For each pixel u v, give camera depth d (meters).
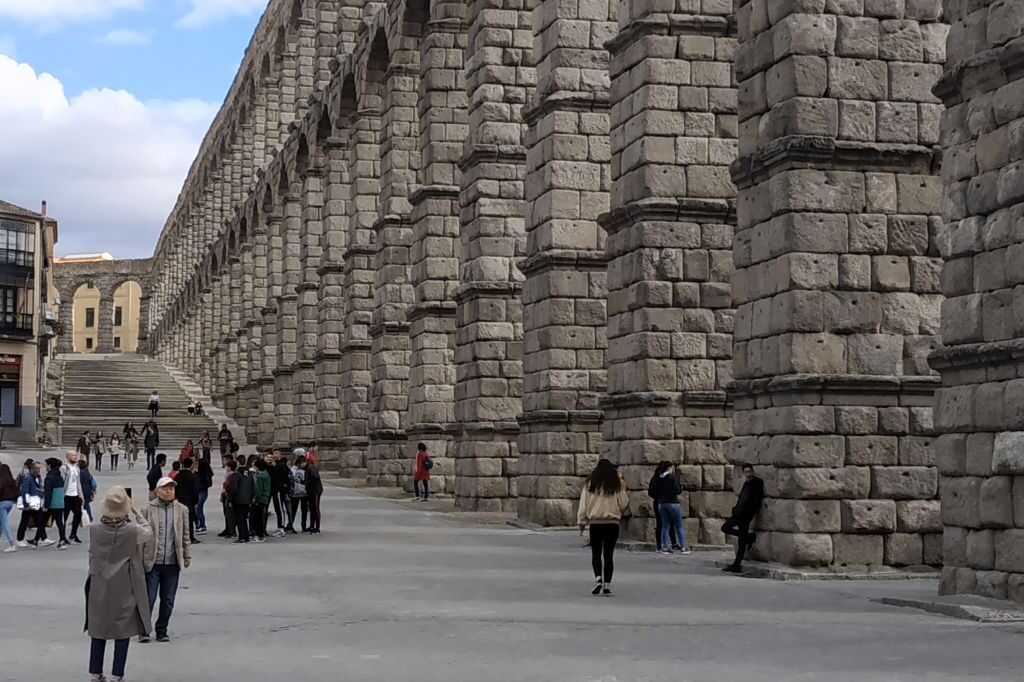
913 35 21.62
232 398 93.38
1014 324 16.44
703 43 27.44
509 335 37.56
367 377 55.91
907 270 21.38
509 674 12.23
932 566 20.95
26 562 24.89
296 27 76.25
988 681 11.61
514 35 37.56
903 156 21.36
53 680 12.31
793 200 21.14
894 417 21.02
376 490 48.75
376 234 50.62
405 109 48.88
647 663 12.80
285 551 26.75
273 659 13.35
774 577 20.58
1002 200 16.70
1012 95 16.64
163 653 13.88
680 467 26.91
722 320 27.28
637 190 27.41
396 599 18.36
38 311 85.81
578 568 22.62
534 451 32.78
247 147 90.62
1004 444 16.38
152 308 159.00
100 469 67.38
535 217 32.88
